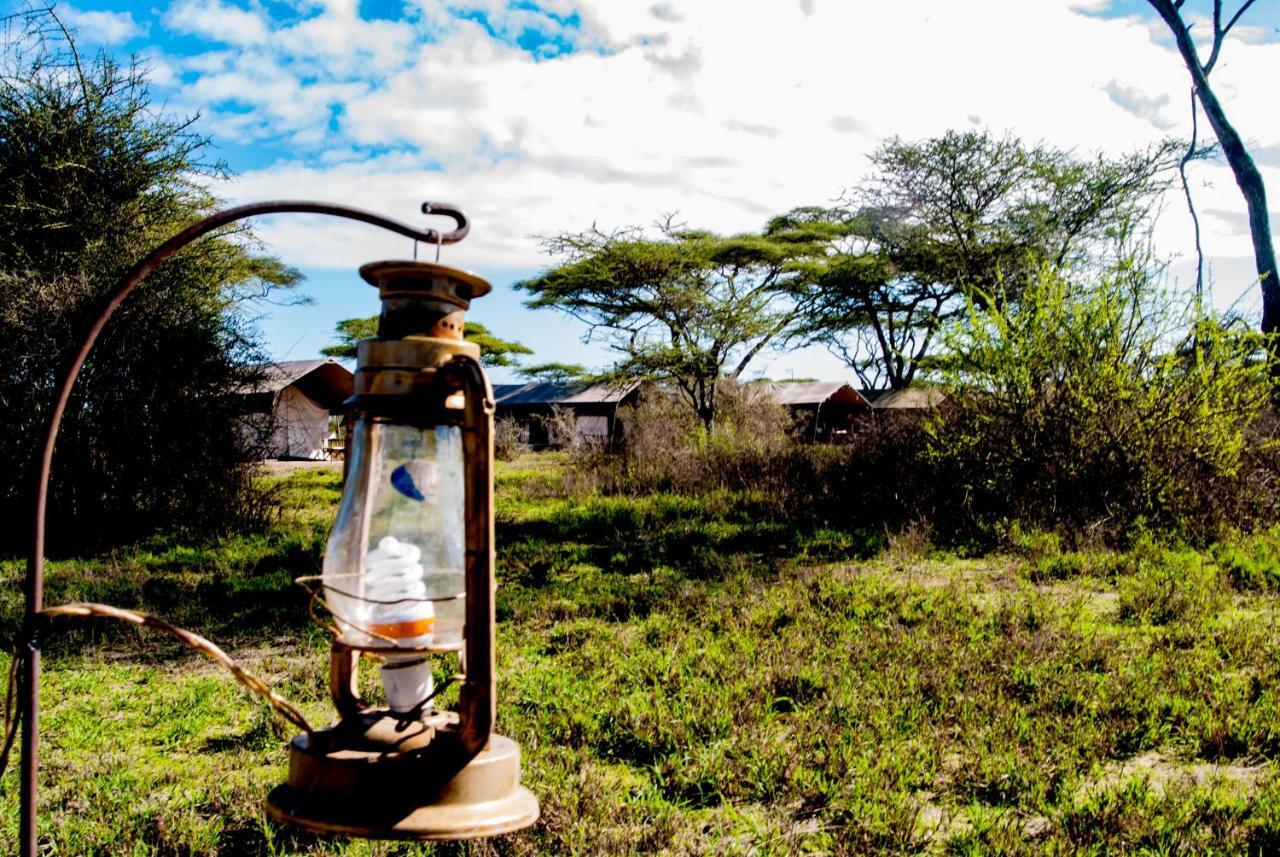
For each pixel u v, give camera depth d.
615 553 12.67
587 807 4.20
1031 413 14.01
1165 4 21.42
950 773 4.70
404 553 1.55
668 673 6.41
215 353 15.13
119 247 15.62
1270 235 20.41
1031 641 7.16
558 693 6.09
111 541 14.20
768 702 5.76
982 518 13.80
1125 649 7.19
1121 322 13.95
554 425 43.12
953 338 14.59
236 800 4.40
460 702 1.48
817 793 4.44
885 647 7.07
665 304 37.78
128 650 7.70
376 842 3.96
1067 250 36.53
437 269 1.52
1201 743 5.08
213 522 15.34
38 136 15.65
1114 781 4.70
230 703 6.15
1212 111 21.08
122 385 14.44
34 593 1.64
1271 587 9.84
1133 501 13.43
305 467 37.16
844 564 11.56
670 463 22.03
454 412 1.54
